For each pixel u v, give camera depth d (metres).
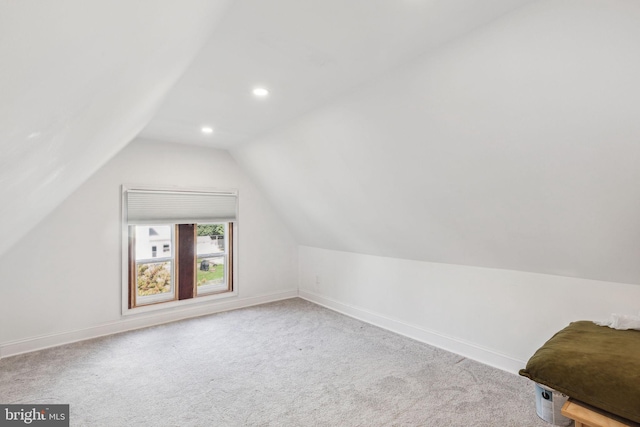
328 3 1.37
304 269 4.90
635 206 1.72
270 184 4.17
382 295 3.71
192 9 0.98
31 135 0.62
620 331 1.81
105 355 2.91
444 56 1.71
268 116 2.79
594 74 1.39
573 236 2.08
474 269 2.88
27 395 2.27
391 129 2.29
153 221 3.69
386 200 2.94
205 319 3.92
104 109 1.04
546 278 2.46
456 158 2.15
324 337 3.36
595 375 1.42
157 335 3.40
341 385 2.40
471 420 1.98
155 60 1.08
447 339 3.07
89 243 3.33
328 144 2.85
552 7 1.30
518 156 1.88
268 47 1.72
